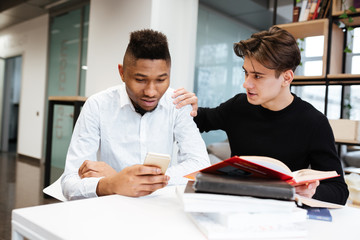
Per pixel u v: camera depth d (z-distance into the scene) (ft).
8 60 22.08
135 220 2.00
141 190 2.54
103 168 3.24
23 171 14.97
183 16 10.69
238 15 12.38
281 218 1.86
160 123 4.24
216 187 1.88
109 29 11.37
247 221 1.81
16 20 19.22
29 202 9.78
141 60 3.08
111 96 4.10
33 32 18.74
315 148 3.90
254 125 4.36
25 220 1.95
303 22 7.69
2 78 21.94
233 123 4.60
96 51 11.93
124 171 2.61
